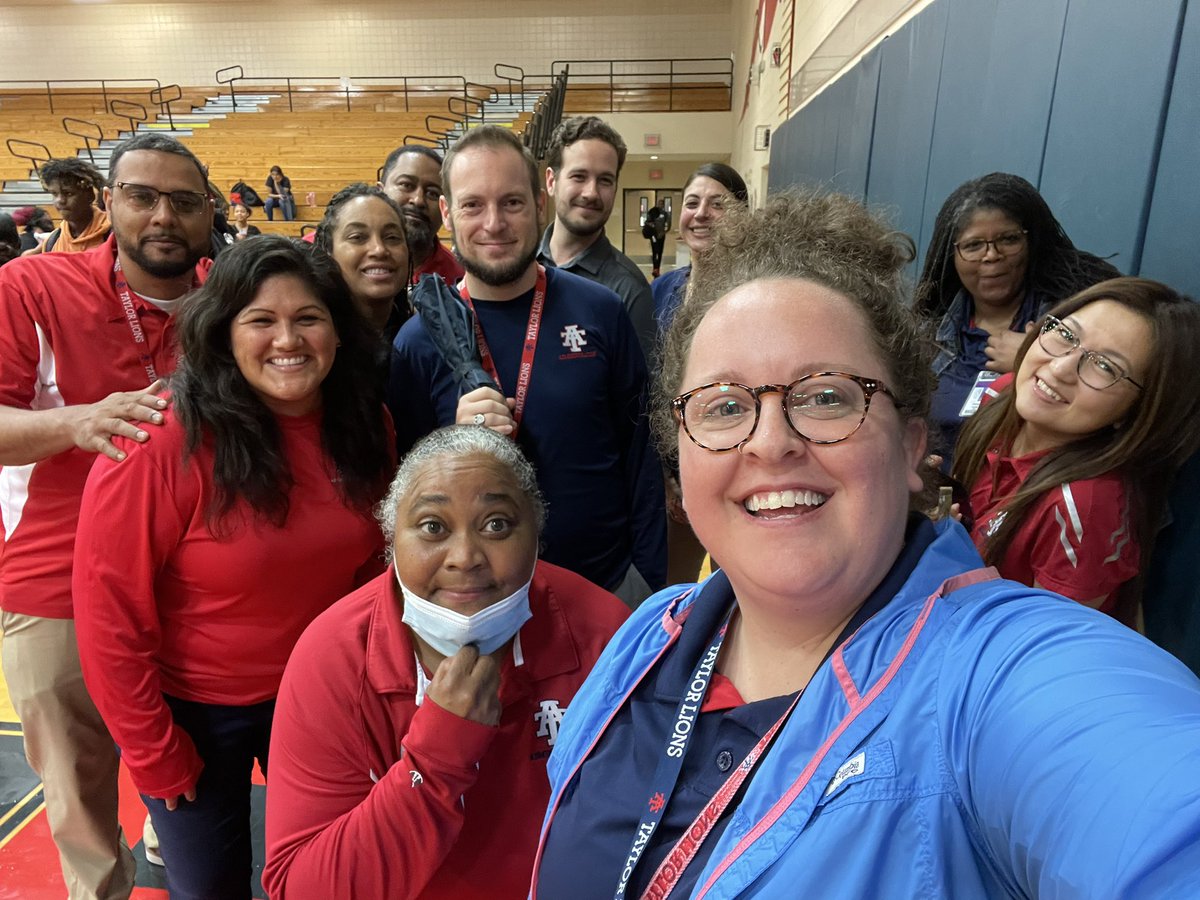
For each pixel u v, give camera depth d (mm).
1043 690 500
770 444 631
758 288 687
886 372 673
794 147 6996
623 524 2104
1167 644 1524
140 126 15602
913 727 547
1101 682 487
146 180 1762
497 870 1190
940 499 813
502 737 1200
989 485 1643
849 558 641
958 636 578
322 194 13586
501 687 1188
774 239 726
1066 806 445
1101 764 441
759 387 653
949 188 3090
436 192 3014
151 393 1495
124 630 1423
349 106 16078
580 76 16609
